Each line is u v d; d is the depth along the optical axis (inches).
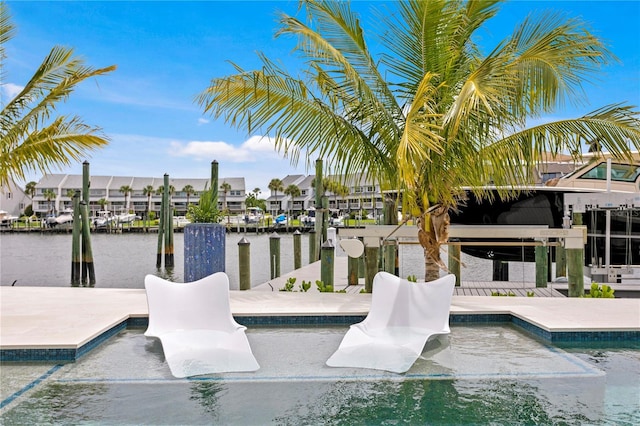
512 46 216.8
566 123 237.9
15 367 156.9
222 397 132.6
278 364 161.0
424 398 132.8
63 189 2950.3
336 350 179.0
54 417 119.5
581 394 136.6
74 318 203.8
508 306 235.8
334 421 118.3
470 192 411.8
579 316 211.6
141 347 180.1
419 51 232.8
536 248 342.6
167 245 844.0
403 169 191.2
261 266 809.5
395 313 201.0
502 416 121.2
